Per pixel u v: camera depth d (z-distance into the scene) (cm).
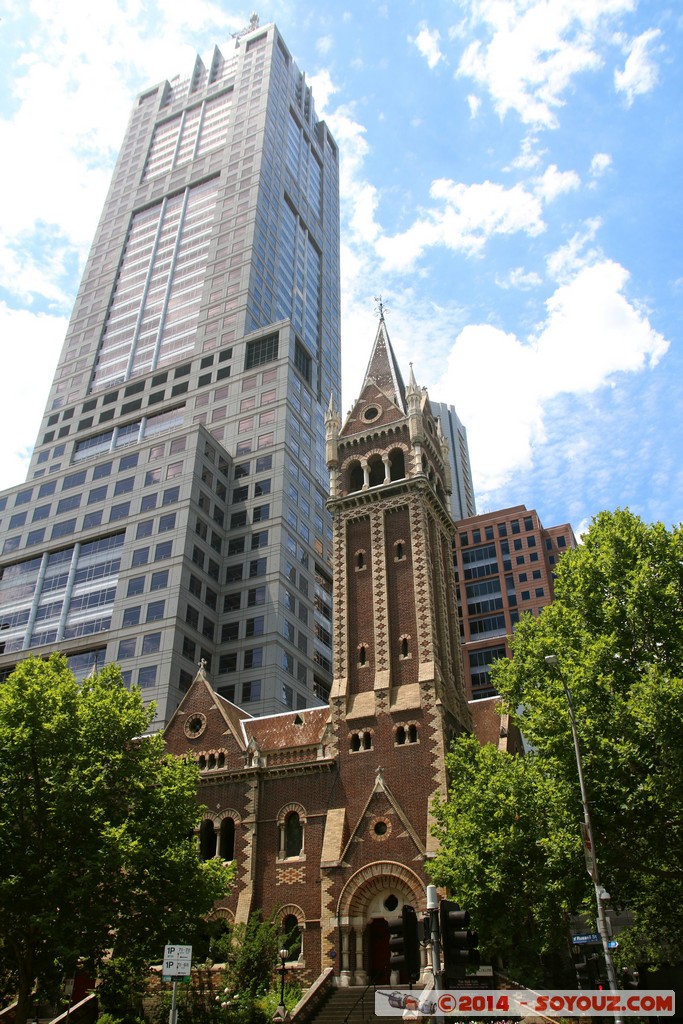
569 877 3544
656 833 3400
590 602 4200
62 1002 3966
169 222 16088
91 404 13962
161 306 14725
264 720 6247
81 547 11212
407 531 6206
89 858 3697
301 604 11056
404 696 5500
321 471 12950
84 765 3956
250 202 15062
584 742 3628
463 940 1997
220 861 4247
